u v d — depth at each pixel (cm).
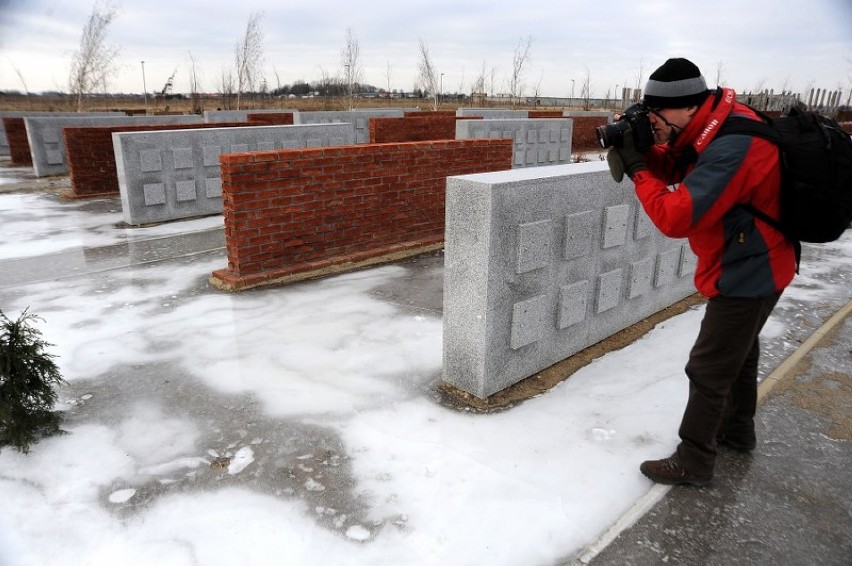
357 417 342
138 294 569
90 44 2947
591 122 2253
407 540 245
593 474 289
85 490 278
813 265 673
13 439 303
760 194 232
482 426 332
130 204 881
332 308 530
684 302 534
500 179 334
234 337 462
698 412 265
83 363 414
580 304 402
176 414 347
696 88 236
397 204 712
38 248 752
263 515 260
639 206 432
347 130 1124
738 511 265
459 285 351
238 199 568
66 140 1097
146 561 234
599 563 234
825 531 253
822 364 412
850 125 1471
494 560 234
